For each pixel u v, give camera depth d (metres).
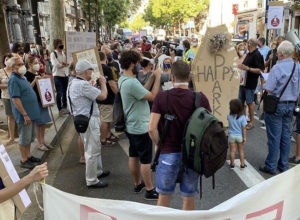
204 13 51.31
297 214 2.23
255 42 6.63
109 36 63.66
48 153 6.04
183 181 2.89
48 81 5.70
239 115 4.83
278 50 4.45
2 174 2.08
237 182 4.57
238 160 5.37
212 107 6.32
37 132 5.89
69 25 39.38
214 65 6.22
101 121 6.33
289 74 4.38
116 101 4.01
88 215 2.01
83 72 4.21
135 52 3.84
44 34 31.53
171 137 2.89
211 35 6.12
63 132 7.60
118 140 6.71
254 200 2.10
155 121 2.88
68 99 4.28
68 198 2.01
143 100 3.88
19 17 22.48
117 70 7.37
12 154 5.67
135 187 4.36
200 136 2.53
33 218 3.77
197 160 2.57
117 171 5.10
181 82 2.84
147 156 3.97
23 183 1.97
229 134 4.95
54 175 5.05
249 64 6.75
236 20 28.70
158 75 3.97
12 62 4.74
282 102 4.50
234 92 6.30
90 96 4.16
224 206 2.04
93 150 4.40
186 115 2.81
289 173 2.16
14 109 4.88
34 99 4.98
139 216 2.00
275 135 4.68
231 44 6.16
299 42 5.58
